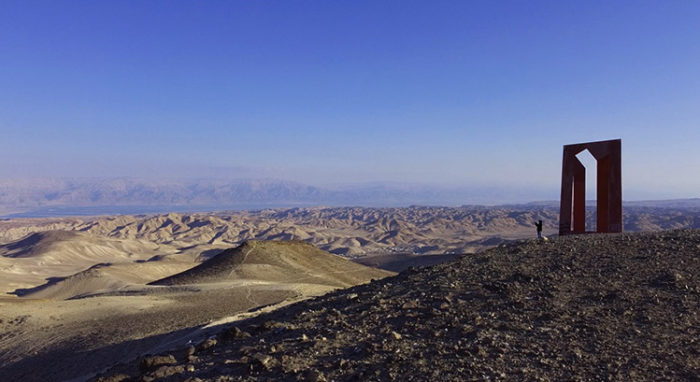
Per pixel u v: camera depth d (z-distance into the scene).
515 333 11.13
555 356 9.71
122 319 39.06
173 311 41.22
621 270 15.01
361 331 12.57
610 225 27.52
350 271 84.94
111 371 15.62
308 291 54.09
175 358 13.25
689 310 11.34
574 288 13.91
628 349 9.69
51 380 25.92
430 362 10.00
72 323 39.38
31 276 156.25
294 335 13.12
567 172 29.77
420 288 16.28
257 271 74.12
